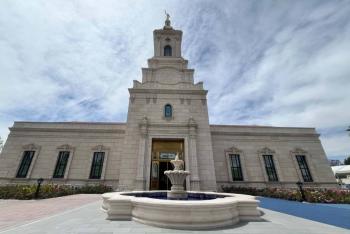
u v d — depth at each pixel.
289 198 13.54
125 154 17.41
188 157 17.38
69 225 5.73
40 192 13.45
